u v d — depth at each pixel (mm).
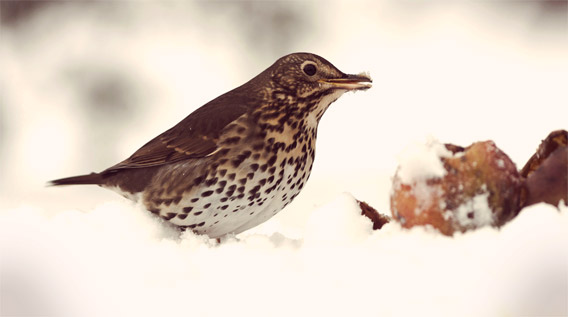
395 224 4355
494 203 4332
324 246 4348
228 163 4516
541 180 4340
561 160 4336
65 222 4438
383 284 4320
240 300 4340
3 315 4367
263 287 4340
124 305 4355
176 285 4355
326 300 4324
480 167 4332
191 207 4523
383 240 4340
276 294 4336
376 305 4316
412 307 4309
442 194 4332
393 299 4312
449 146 4352
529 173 4371
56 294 4367
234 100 4539
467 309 4301
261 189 4523
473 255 4312
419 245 4328
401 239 4332
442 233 4336
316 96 4543
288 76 4539
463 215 4332
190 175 4520
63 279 4375
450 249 4320
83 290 4367
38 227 4434
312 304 4328
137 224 4461
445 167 4336
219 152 4516
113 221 4457
